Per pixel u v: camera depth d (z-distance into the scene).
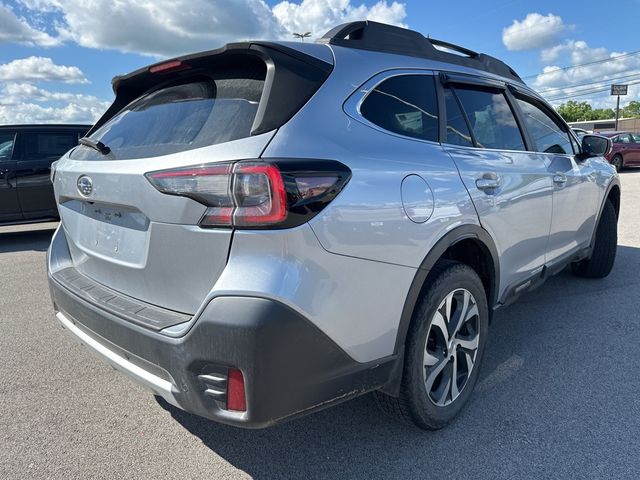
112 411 2.78
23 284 5.37
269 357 1.67
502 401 2.76
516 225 2.93
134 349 1.96
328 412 2.70
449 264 2.40
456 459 2.30
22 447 2.45
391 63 2.46
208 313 1.71
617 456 2.28
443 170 2.38
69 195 2.51
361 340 1.96
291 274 1.70
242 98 2.00
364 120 2.17
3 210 7.78
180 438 2.52
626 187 12.55
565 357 3.28
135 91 2.86
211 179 1.74
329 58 2.21
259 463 2.32
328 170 1.83
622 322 3.83
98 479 2.22
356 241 1.89
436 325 2.35
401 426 2.56
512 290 3.06
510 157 3.00
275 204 1.68
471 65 3.07
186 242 1.83
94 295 2.26
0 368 3.30
